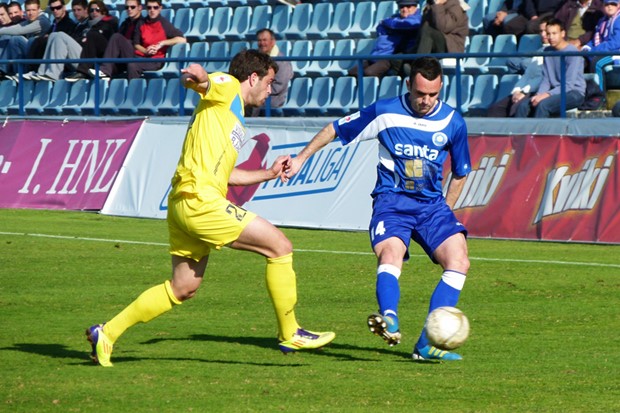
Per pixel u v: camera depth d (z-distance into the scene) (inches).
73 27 2249.0
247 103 763.4
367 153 1599.4
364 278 1179.9
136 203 1739.7
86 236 1502.2
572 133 1499.8
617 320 941.8
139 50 2130.9
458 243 770.8
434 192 791.1
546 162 1487.5
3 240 1451.8
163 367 738.2
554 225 1456.7
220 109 738.8
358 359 777.6
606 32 1732.3
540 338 860.6
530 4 1929.1
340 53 2069.4
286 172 803.4
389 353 803.4
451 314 700.0
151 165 1755.7
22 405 624.4
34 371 721.0
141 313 739.4
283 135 1676.9
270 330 896.9
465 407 625.0
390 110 787.4
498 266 1250.0
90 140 1835.6
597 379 705.6
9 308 992.9
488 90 1813.5
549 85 1640.0
